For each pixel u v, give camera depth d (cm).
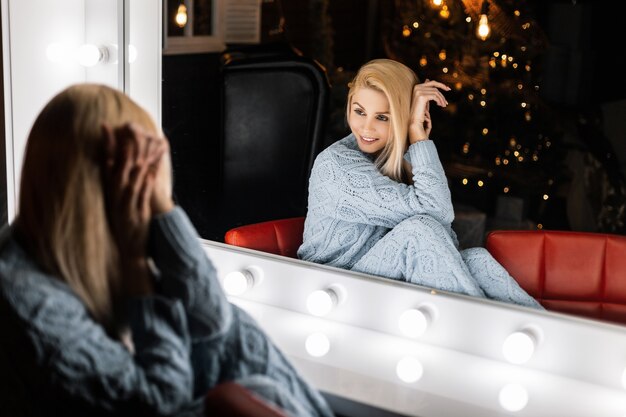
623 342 138
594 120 131
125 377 94
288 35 156
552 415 132
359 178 156
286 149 161
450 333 152
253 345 108
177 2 166
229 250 172
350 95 153
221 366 107
